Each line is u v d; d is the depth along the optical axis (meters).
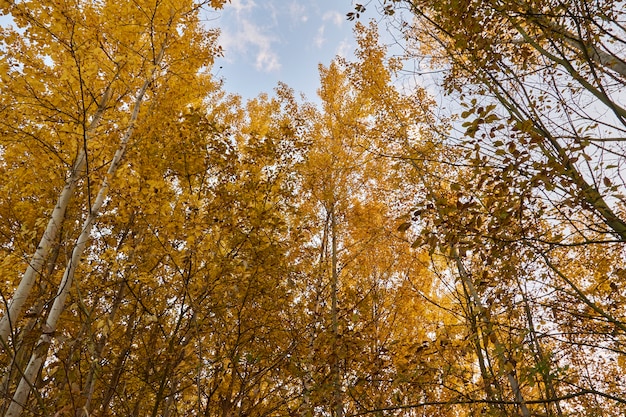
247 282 3.28
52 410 2.50
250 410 3.09
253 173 3.83
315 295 4.32
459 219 2.85
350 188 6.21
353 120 6.53
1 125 3.92
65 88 3.93
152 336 3.31
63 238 4.59
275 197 3.92
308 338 3.77
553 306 3.08
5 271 3.34
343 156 6.41
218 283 3.13
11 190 4.50
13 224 4.70
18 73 3.80
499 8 2.86
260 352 3.39
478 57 3.13
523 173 2.60
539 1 2.78
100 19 4.39
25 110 3.91
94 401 3.55
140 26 4.43
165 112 4.75
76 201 4.89
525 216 2.89
